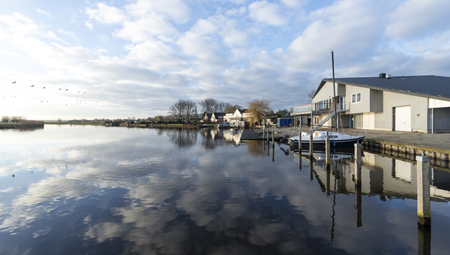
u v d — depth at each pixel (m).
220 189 9.27
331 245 5.03
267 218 6.46
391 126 23.73
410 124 21.75
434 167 12.25
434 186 8.94
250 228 5.89
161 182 10.45
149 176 11.63
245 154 18.91
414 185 9.35
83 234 5.79
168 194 8.73
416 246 4.95
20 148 24.02
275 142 28.41
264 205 7.46
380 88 23.17
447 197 7.72
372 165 13.31
